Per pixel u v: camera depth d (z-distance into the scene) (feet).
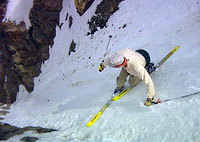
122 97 12.46
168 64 12.82
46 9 32.22
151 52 15.46
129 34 19.86
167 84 11.52
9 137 13.79
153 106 10.61
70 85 19.79
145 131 9.77
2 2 37.83
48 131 13.51
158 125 9.64
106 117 11.68
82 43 25.31
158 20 18.31
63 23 30.96
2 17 37.60
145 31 18.49
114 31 21.83
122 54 10.46
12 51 35.47
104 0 24.50
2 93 39.40
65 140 11.57
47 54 32.58
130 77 12.32
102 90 14.69
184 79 11.12
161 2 19.54
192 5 16.81
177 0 18.26
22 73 34.53
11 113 23.00
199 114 8.98
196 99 9.76
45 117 16.28
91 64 21.17
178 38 14.80
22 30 34.22
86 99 14.90
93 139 10.81
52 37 32.40
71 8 30.09
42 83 29.84
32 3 34.01
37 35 33.53
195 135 8.43
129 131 10.22
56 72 27.55
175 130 9.04
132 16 21.15
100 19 24.18
